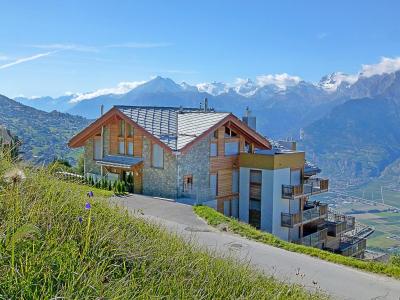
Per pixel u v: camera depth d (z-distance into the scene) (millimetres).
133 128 28391
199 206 21125
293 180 30984
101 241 5645
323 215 32719
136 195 24781
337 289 11328
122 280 4879
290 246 15250
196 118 29406
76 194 7184
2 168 6512
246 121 34750
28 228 4539
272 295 7141
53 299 3832
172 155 26078
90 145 31219
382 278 12703
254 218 29719
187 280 5977
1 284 3895
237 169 30172
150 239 6945
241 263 10203
